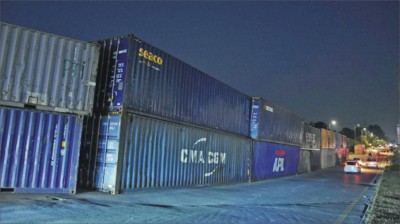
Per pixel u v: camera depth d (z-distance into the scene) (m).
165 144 13.36
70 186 10.49
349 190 18.08
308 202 12.73
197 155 15.51
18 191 9.72
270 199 12.96
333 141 52.59
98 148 11.75
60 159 10.39
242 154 20.34
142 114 12.23
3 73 9.57
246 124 21.44
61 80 10.50
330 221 9.12
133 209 8.86
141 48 12.31
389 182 24.19
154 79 12.92
